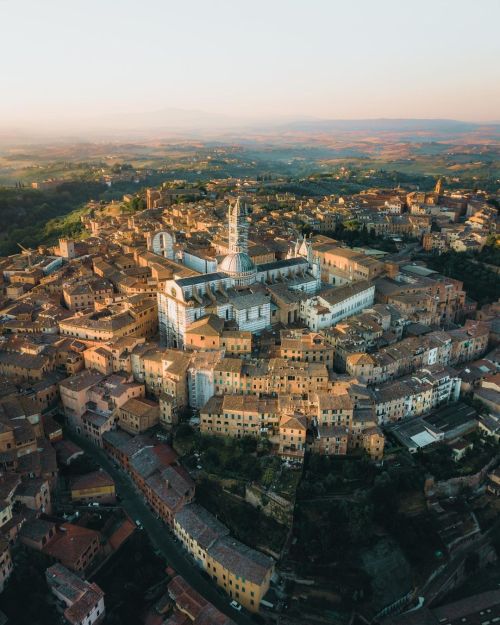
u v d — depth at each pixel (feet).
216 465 640.58
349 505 601.21
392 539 608.60
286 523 586.04
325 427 649.20
